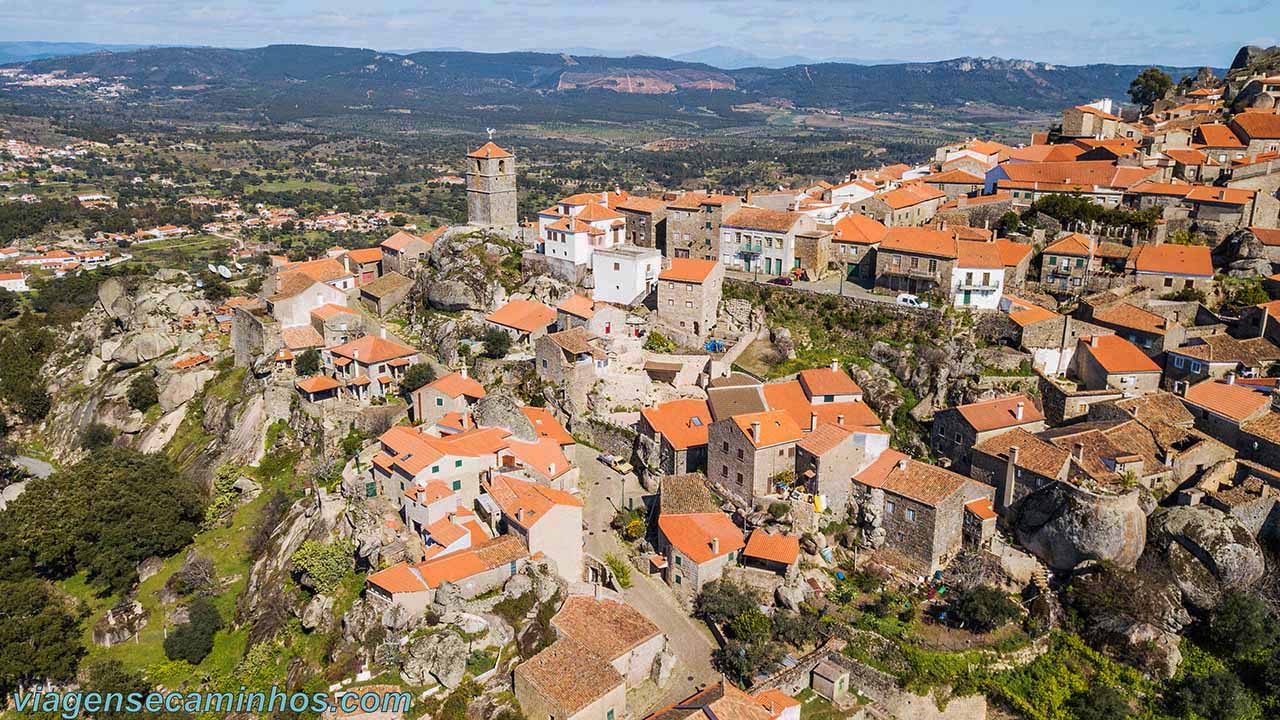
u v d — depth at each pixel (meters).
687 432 113.56
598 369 127.56
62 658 101.12
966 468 105.25
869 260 144.12
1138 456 96.12
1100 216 140.00
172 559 119.25
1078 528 90.69
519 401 128.00
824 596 93.44
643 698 85.50
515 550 93.94
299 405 133.50
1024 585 94.62
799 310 137.38
